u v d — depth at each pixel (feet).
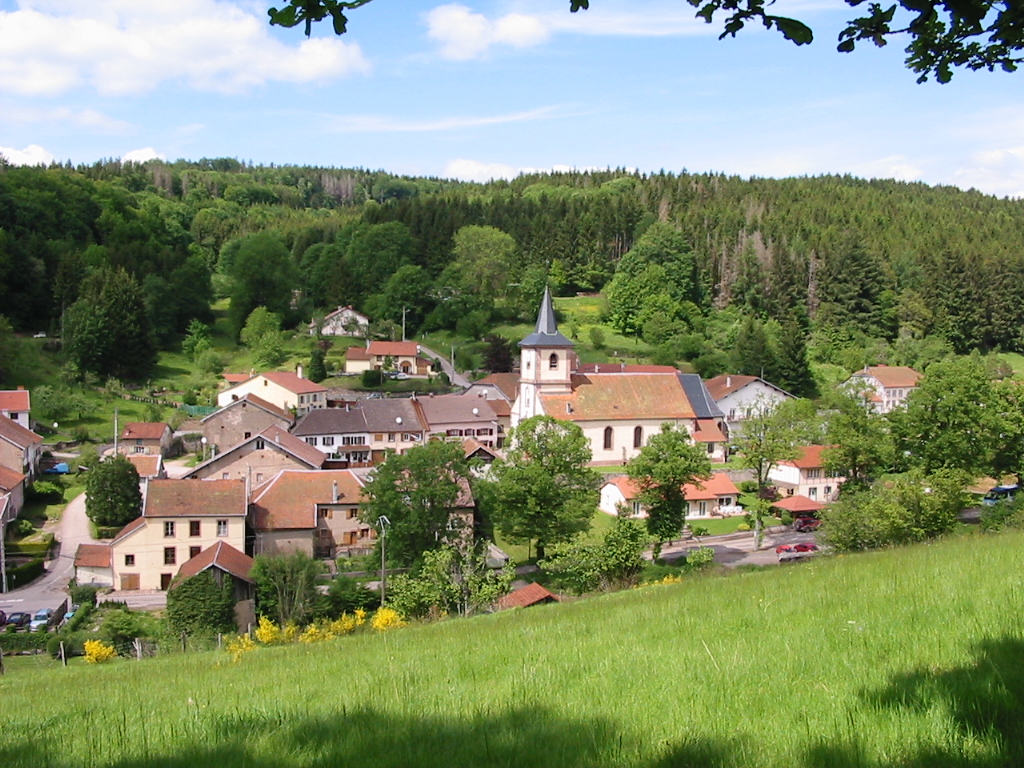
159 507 179.93
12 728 40.29
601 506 244.22
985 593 45.01
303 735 32.50
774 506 241.14
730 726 28.94
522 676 39.01
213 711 38.50
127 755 32.37
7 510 206.39
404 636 68.13
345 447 291.17
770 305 509.35
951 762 24.22
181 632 146.00
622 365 358.23
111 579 182.50
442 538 176.45
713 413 304.50
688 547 210.79
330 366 406.00
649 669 37.93
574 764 26.81
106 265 422.41
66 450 291.58
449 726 31.91
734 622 47.47
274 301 472.44
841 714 28.78
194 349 425.69
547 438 192.24
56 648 142.31
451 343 462.60
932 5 24.36
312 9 23.08
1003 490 240.32
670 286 497.46
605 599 82.07
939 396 207.41
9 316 395.55
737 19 24.22
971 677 30.68
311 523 191.62
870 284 494.18
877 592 50.49
